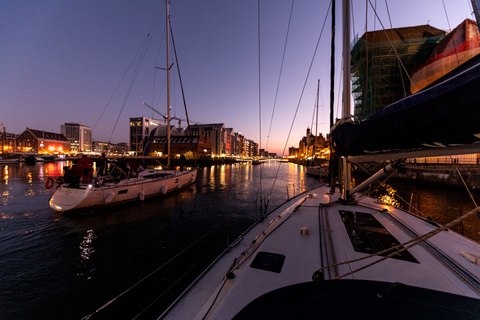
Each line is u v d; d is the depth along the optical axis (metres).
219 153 108.94
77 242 7.78
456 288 1.89
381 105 24.69
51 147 103.00
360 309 1.03
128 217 10.98
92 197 11.38
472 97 1.38
